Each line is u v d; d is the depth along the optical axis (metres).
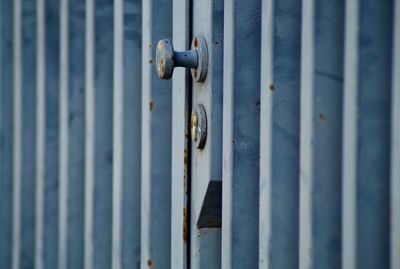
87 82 3.11
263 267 2.08
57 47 3.39
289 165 2.06
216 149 2.29
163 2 2.68
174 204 2.51
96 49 3.07
